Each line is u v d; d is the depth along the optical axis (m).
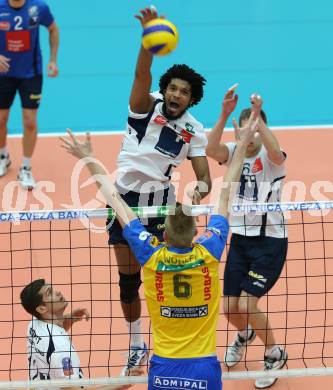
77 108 36.19
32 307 17.52
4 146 30.48
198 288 15.62
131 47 41.12
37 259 25.17
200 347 15.72
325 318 21.56
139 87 18.12
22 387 17.25
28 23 28.20
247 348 21.64
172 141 18.78
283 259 20.11
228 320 20.31
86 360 20.91
